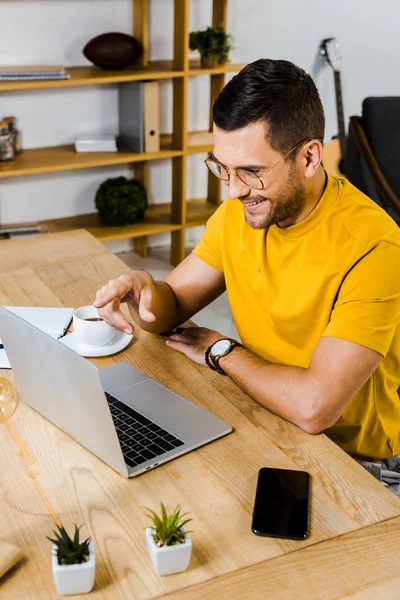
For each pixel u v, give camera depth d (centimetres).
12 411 119
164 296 156
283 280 144
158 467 115
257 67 124
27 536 101
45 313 161
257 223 135
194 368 144
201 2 380
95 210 386
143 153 353
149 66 356
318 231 138
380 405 149
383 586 93
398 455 158
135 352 149
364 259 133
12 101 347
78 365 104
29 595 91
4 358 145
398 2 439
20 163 331
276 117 123
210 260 164
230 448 120
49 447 120
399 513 106
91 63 357
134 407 129
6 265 186
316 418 125
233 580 94
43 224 364
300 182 131
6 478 112
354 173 353
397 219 323
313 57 428
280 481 111
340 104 424
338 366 128
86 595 91
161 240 416
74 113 363
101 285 176
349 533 102
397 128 341
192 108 397
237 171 128
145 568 95
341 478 114
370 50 444
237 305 159
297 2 407
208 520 104
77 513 105
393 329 133
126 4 357
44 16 341
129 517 104
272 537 101
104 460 115
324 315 140
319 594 92
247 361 138
